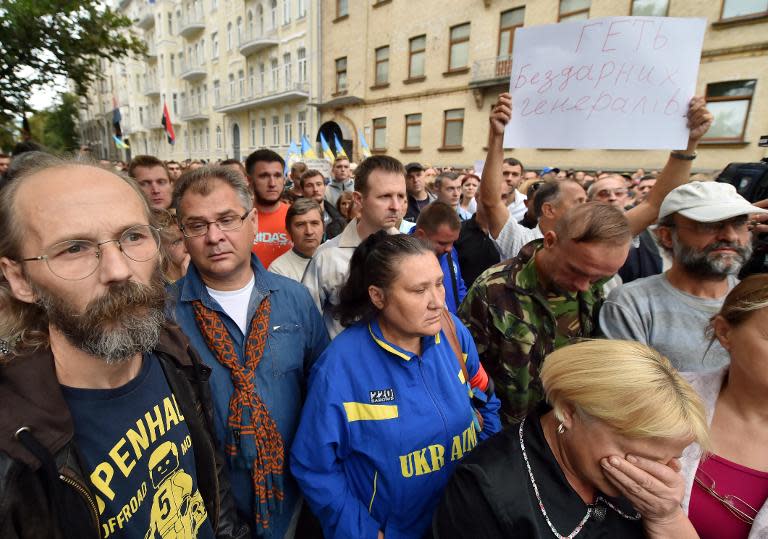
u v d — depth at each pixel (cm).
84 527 75
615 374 79
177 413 101
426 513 118
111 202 75
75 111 2398
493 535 89
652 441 77
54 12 452
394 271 110
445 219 206
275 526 133
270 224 331
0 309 73
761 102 844
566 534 86
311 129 1861
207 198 121
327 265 189
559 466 90
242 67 2266
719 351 134
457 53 1334
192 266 132
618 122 169
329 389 117
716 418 102
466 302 173
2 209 71
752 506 95
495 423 150
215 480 110
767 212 118
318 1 1731
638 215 188
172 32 3002
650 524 85
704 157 919
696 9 894
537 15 1121
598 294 164
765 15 813
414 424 115
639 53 162
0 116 496
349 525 114
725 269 128
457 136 1377
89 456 79
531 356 155
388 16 1499
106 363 80
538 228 263
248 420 124
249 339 129
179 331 108
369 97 1628
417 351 122
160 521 91
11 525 65
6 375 70
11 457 65
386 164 191
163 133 3325
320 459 115
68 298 72
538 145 185
